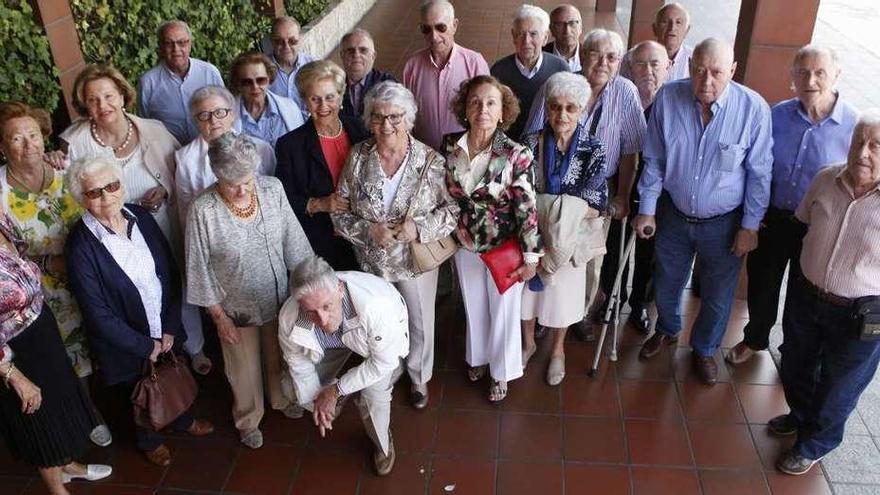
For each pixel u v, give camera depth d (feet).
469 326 12.29
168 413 10.65
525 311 12.48
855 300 9.59
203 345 13.64
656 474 11.15
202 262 10.28
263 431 12.17
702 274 12.32
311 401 10.48
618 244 13.87
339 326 9.67
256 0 24.62
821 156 10.94
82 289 9.80
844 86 27.63
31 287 9.25
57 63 13.46
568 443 11.75
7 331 8.95
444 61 14.16
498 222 10.81
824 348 10.27
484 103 10.05
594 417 12.25
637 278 13.91
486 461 11.48
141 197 11.48
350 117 11.69
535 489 10.96
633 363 13.41
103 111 10.80
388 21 37.17
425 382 12.39
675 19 14.23
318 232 11.75
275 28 15.02
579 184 11.18
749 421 12.05
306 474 11.36
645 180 11.78
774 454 11.42
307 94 10.68
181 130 14.08
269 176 11.07
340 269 12.26
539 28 13.38
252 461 11.62
